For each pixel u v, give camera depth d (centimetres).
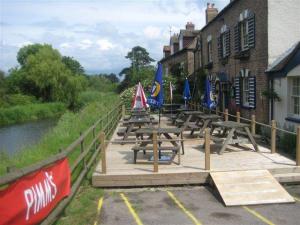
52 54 6253
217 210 746
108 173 925
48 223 548
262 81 1563
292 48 1483
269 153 1130
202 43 2659
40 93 6053
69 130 1639
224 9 1989
